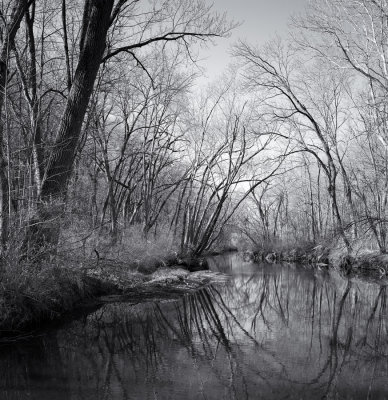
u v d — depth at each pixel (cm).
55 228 1099
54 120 1756
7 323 892
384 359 823
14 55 1290
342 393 647
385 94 2188
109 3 1207
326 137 3059
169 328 1070
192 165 2845
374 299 1549
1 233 931
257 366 773
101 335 981
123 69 2127
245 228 4488
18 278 911
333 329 1078
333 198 2916
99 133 2144
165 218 3575
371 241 2619
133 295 1473
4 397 619
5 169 1015
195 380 697
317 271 2597
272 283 2056
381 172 2583
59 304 1066
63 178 1165
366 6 2156
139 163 2755
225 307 1409
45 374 718
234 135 2684
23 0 1062
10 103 1250
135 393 636
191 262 2569
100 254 1512
